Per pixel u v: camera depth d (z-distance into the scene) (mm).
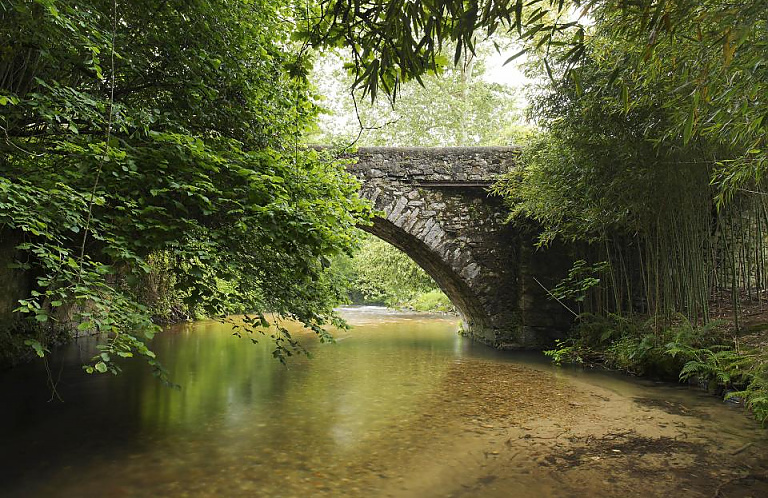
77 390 5480
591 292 8117
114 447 3674
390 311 18812
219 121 4664
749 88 2285
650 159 5281
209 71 4273
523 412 4633
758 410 4121
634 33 1809
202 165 3590
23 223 2994
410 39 1578
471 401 5055
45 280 2803
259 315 4281
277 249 4004
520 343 8430
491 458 3459
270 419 4406
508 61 1437
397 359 7723
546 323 8430
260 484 3025
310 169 4863
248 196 3791
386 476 3152
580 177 6082
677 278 6238
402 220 8266
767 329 5477
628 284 7258
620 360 6527
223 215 4148
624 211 6055
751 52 1978
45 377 6051
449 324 13711
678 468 3234
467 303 9672
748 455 3445
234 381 6027
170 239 3418
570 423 4270
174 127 4145
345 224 4555
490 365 7152
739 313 6129
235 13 4484
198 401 5035
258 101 4762
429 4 1496
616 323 7215
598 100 5125
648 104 4359
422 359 7719
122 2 3865
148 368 6738
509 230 8570
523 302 8438
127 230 3371
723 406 4754
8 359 6336
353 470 3248
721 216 6699
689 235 5926
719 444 3680
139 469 3262
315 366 7102
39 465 3324
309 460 3424
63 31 3307
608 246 7582
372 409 4750
